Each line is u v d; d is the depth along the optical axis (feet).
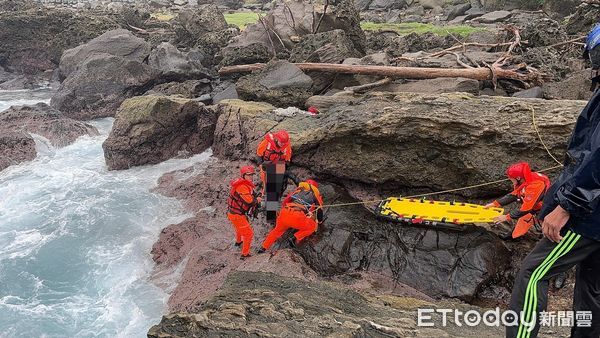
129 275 27.30
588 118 9.97
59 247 29.58
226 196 32.60
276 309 16.12
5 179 38.47
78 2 131.44
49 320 23.65
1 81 73.10
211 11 71.46
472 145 25.61
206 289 24.03
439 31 73.82
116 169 39.68
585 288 11.34
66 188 36.68
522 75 36.86
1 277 26.84
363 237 24.68
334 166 29.48
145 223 32.04
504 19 90.63
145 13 90.17
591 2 52.75
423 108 26.48
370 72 39.75
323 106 38.24
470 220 22.90
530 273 10.66
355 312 17.02
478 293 21.63
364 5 119.85
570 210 9.32
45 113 47.26
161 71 56.08
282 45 55.93
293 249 24.88
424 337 14.46
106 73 53.88
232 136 37.04
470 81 36.42
